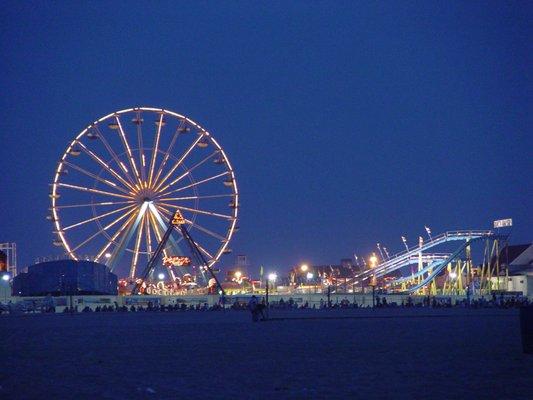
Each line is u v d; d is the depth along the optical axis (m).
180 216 137.88
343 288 186.88
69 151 137.88
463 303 136.88
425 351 38.00
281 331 58.03
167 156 141.25
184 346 44.25
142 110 141.00
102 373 30.42
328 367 31.34
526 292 173.12
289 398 22.97
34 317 99.12
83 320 85.75
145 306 127.12
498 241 168.25
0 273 143.25
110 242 139.25
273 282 198.12
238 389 25.14
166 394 24.23
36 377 29.22
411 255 179.88
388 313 96.19
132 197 139.38
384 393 23.73
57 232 137.38
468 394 23.28
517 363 31.77
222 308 125.25
